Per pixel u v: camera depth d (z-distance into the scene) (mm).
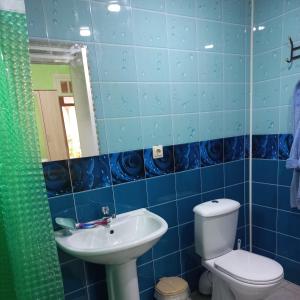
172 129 1783
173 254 1895
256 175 2199
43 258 871
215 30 1879
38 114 1329
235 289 1503
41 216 863
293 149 1727
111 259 1201
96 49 1445
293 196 1801
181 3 1701
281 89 1912
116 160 1584
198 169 1952
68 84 1390
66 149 1421
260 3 1963
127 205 1655
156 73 1664
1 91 734
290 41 1804
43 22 1296
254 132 2164
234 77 2037
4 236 744
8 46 796
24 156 813
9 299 774
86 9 1392
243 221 2279
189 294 1867
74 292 1526
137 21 1551
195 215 1765
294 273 2000
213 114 1972
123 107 1572
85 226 1429
